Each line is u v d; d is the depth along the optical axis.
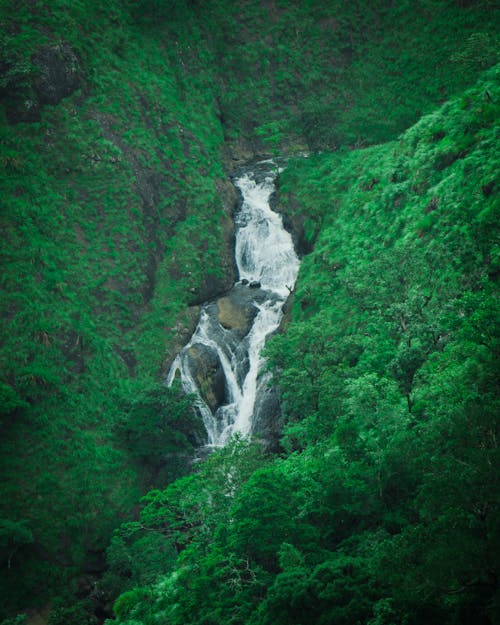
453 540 20.47
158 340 59.66
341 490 30.52
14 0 64.50
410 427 31.33
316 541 29.83
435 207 50.41
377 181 61.59
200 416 56.53
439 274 42.66
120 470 51.47
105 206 62.16
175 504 39.47
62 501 48.50
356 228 59.41
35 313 53.19
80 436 51.22
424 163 55.38
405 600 21.44
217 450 38.53
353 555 28.20
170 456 52.69
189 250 65.56
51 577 46.28
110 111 66.44
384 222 56.44
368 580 23.52
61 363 52.88
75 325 54.88
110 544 48.38
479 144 50.44
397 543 22.17
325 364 40.38
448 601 21.50
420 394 33.97
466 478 21.45
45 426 50.34
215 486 35.38
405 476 29.66
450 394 30.48
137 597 35.97
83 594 46.62
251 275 68.69
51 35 64.50
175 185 68.19
